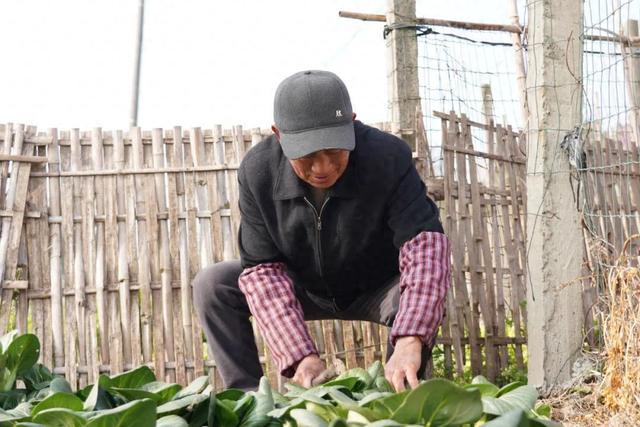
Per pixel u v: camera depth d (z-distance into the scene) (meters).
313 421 1.19
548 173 4.05
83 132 4.90
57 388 1.46
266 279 2.79
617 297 3.58
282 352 2.59
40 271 4.77
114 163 4.88
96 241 4.83
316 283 3.07
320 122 2.36
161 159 4.89
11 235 4.72
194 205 4.89
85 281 4.80
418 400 1.13
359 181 2.67
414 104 5.18
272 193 2.77
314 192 2.74
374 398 1.28
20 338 1.67
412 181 2.72
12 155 4.77
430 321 2.41
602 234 4.58
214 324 3.18
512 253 5.20
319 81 2.40
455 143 5.08
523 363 5.12
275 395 1.52
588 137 4.10
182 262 4.84
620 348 3.46
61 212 4.83
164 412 1.33
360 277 3.03
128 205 4.86
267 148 2.77
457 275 4.99
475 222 5.09
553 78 4.04
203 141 4.95
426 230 2.64
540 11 4.06
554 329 4.05
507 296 5.42
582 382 3.97
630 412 3.36
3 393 1.63
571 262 4.07
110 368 4.77
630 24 5.45
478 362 5.00
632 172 5.37
